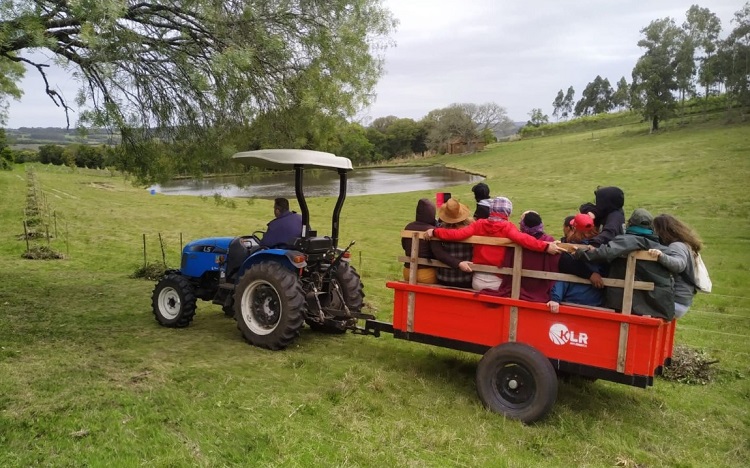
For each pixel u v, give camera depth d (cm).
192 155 748
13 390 420
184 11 618
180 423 383
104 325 670
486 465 369
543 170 4506
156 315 687
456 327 493
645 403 507
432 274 520
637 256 416
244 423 392
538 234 488
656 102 6094
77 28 561
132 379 461
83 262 1172
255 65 666
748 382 571
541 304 447
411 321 519
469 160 7244
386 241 1731
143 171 764
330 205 2861
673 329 480
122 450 342
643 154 4475
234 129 723
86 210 2172
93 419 377
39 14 533
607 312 421
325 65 704
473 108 10275
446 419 438
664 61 6194
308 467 341
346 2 684
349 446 373
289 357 557
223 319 727
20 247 1307
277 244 607
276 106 716
